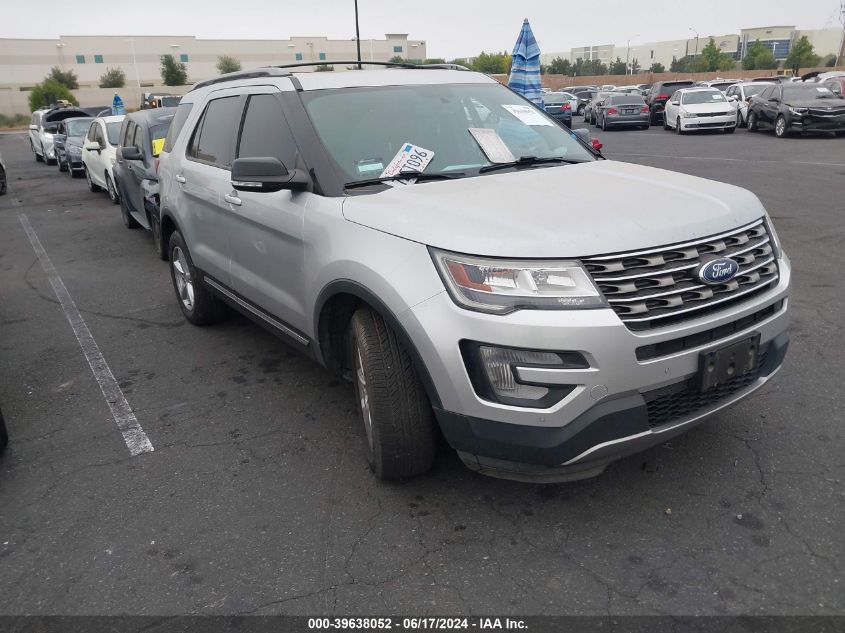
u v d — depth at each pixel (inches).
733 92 994.1
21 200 562.6
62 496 132.0
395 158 142.2
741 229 113.8
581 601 99.5
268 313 161.8
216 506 126.6
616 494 123.7
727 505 118.9
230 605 102.1
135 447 149.6
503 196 120.6
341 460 140.4
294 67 174.6
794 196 392.5
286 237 141.9
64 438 154.9
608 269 100.3
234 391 175.3
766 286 118.0
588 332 97.8
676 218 108.7
